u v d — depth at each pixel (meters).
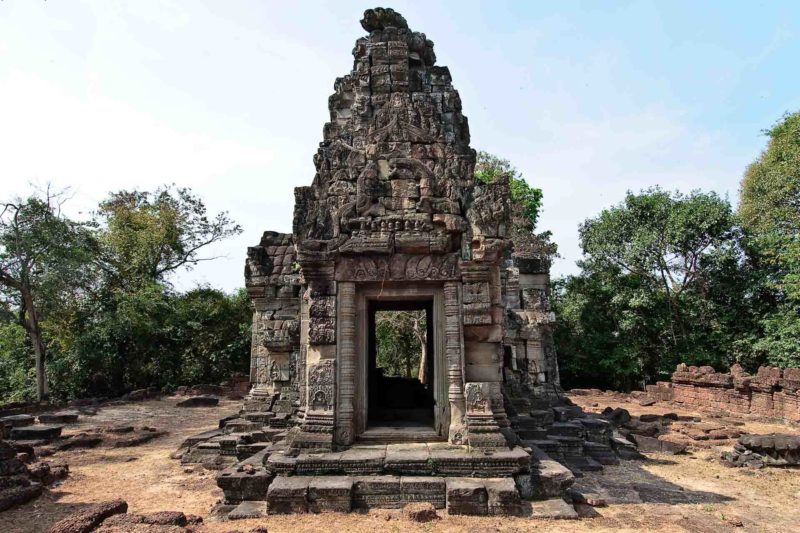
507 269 16.28
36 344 27.98
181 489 10.72
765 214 26.44
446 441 9.32
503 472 8.34
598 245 31.50
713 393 22.45
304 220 9.66
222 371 35.94
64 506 9.53
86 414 23.55
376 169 9.96
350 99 13.45
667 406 24.50
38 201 27.27
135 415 23.61
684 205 28.75
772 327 24.94
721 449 14.25
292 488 7.86
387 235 9.47
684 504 9.16
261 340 15.72
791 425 17.92
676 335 30.33
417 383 17.92
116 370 32.41
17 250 26.56
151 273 38.34
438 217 9.53
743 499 9.56
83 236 30.23
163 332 33.84
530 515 7.80
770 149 28.52
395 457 8.47
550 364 16.28
